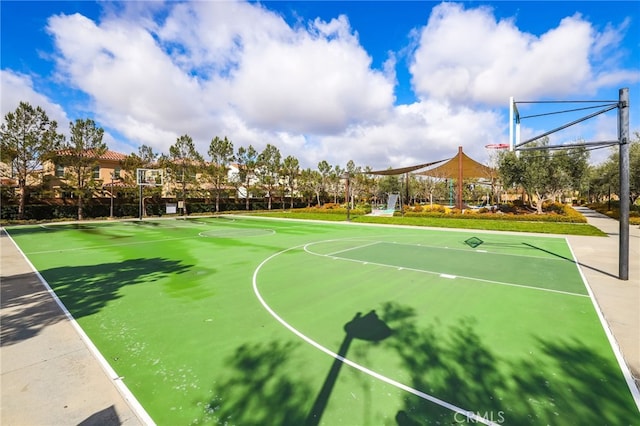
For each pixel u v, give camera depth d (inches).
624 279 317.7
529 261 418.0
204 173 1550.2
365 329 203.9
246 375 151.3
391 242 602.2
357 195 2356.1
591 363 159.5
